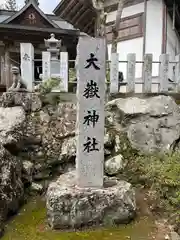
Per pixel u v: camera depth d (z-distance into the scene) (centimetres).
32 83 684
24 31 1531
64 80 704
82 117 428
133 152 589
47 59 714
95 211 410
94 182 432
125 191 429
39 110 638
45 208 490
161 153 586
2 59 1628
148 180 515
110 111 640
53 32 1544
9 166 469
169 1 990
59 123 621
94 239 376
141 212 452
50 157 588
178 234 383
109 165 559
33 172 571
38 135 599
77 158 433
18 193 479
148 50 1041
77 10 1290
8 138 526
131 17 1095
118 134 610
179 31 1217
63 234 391
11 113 590
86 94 428
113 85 669
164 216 434
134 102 631
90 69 427
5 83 1519
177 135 611
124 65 1105
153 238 377
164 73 669
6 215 435
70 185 441
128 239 376
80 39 424
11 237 389
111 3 1151
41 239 378
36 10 1655
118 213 416
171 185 464
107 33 1193
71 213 406
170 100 638
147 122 608
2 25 1457
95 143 431
